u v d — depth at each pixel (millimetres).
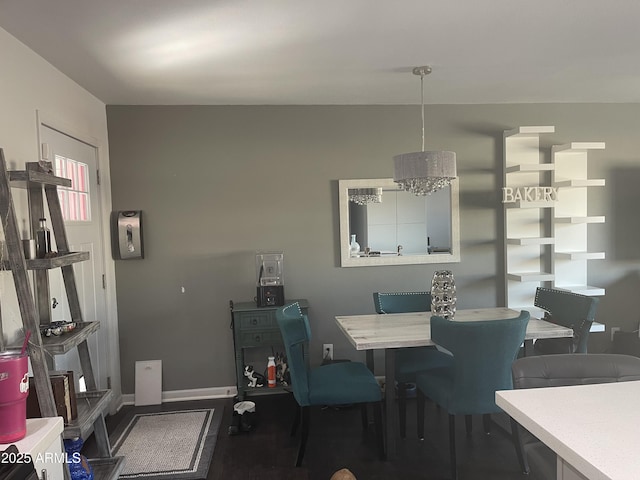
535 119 3992
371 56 2680
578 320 2857
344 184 3811
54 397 2000
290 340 2551
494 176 3990
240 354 3428
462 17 2182
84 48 2420
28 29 2174
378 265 3889
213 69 2820
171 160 3654
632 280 4145
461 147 3945
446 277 2945
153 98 3441
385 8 2062
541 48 2625
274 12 2072
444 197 3941
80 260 2283
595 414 1212
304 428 2615
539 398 1328
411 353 3160
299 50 2547
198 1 1949
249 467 2645
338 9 2061
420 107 3891
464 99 3785
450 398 2381
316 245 3828
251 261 3758
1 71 2150
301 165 3793
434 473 2518
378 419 2697
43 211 2326
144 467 2650
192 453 2807
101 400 2287
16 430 1515
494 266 4027
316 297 3844
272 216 3775
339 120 3816
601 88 3545
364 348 2461
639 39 2514
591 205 4078
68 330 2207
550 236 4012
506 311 3174
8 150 2195
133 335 3656
